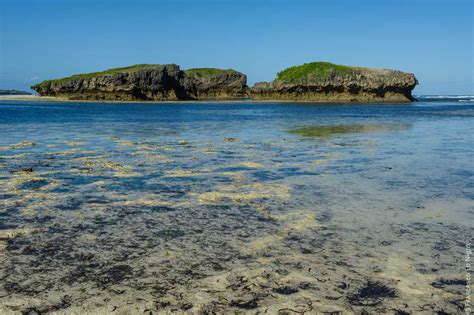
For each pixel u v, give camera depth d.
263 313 6.21
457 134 32.12
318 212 11.14
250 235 9.38
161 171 16.48
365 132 33.75
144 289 6.91
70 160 18.94
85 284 7.07
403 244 8.91
